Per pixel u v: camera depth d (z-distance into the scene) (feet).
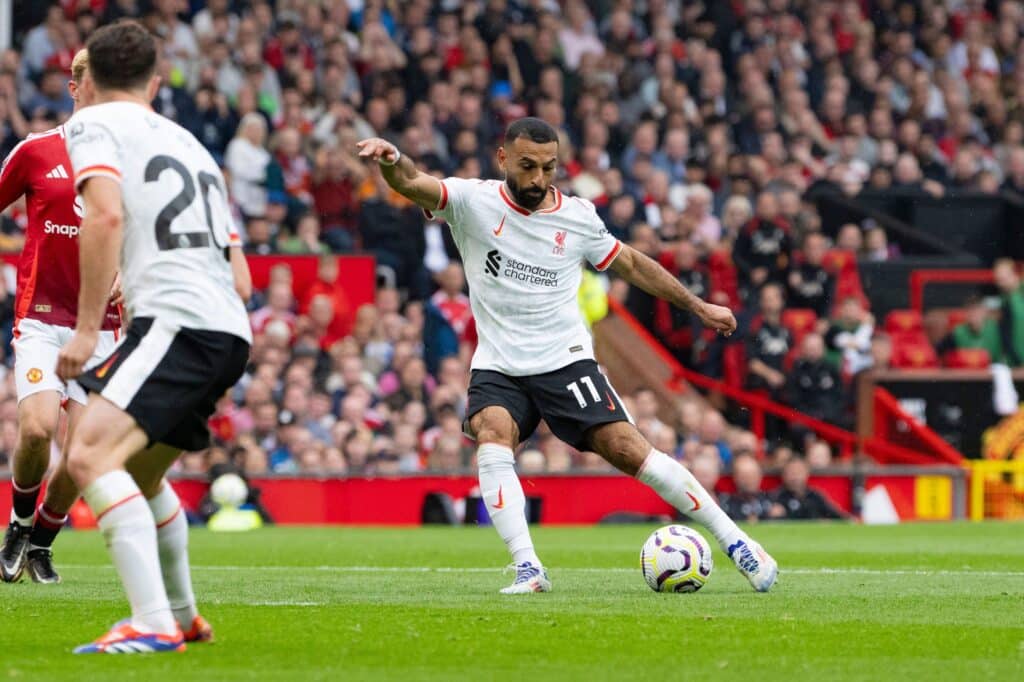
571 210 78.74
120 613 65.62
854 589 81.20
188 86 207.62
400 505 175.22
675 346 210.18
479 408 78.69
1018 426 204.13
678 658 52.65
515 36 232.32
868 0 262.47
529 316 78.18
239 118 204.74
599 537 144.66
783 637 58.49
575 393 77.71
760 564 78.23
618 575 91.50
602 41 243.40
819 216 228.63
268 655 52.44
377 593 77.25
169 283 53.31
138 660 50.62
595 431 77.66
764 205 208.64
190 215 53.93
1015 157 246.27
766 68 246.88
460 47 227.20
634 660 52.08
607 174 215.31
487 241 77.97
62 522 83.82
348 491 173.58
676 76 239.50
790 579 89.15
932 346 213.66
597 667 50.42
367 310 189.37
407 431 179.32
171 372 52.75
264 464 171.01
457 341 196.13
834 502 188.96
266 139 208.13
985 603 73.31
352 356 183.32
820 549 124.06
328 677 47.91
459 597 74.69
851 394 203.92
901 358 210.38
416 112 211.61
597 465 183.83
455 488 176.96
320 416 178.60
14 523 83.46
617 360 205.26
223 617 64.18
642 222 213.25
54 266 82.99
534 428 80.33
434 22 232.73
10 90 194.80
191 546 126.00
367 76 220.02
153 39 55.93
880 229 223.10
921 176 244.22
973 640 58.29
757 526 168.55
